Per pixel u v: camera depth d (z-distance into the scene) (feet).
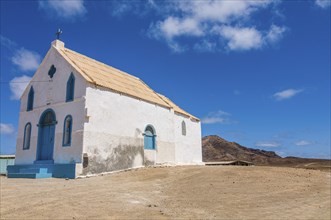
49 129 68.49
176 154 87.86
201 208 29.30
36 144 69.15
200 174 51.88
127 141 69.26
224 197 34.47
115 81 75.00
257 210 28.32
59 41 72.95
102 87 64.95
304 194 35.76
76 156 59.21
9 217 25.27
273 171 51.49
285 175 47.96
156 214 26.76
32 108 73.51
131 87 79.66
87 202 31.42
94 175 59.26
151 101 79.36
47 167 61.67
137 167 70.64
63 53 71.05
